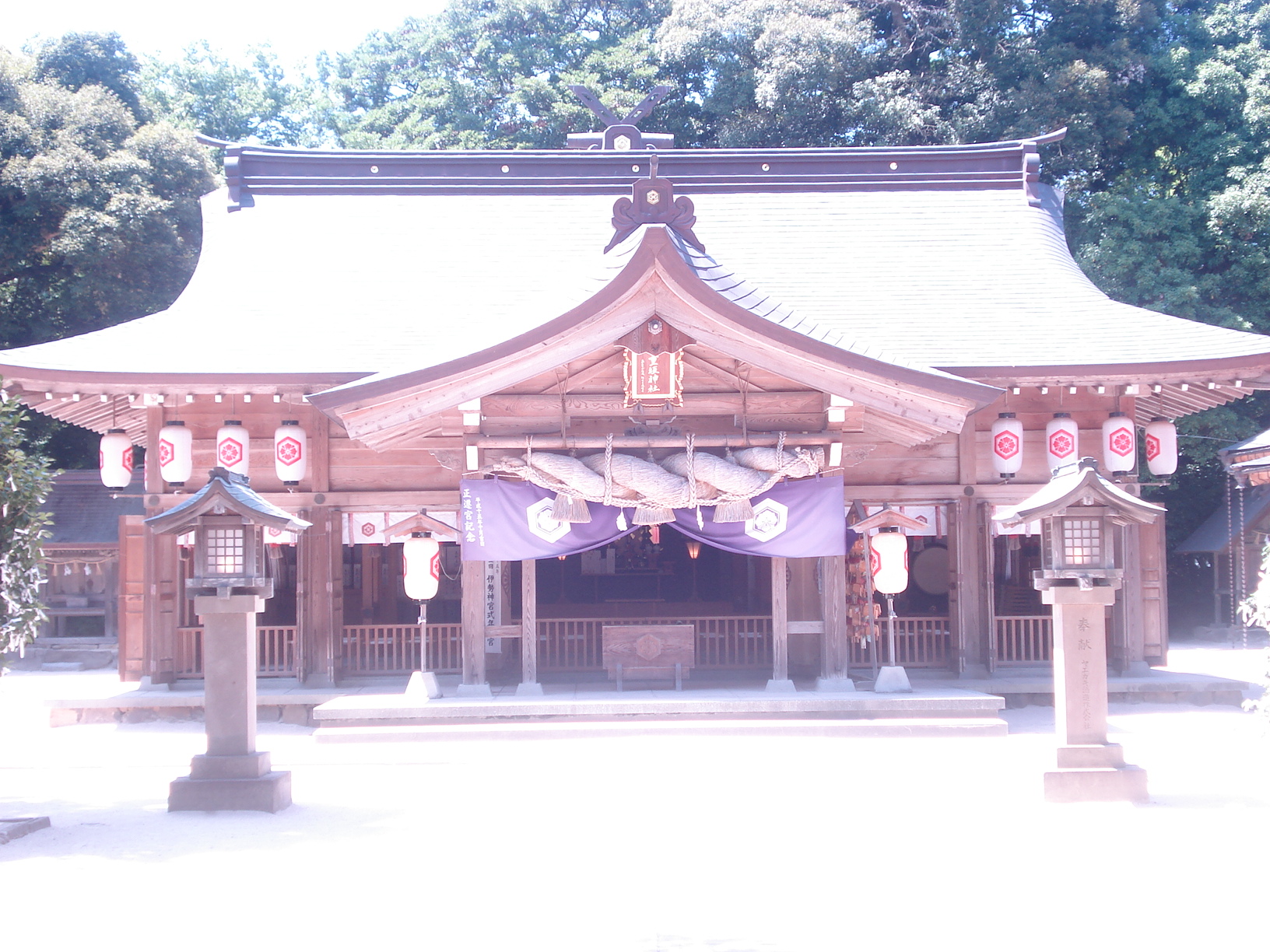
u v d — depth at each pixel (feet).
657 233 33.81
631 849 21.98
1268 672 26.03
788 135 98.99
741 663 47.16
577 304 34.37
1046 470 46.47
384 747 35.40
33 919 17.71
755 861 20.89
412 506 44.88
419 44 119.85
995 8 94.79
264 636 45.78
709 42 101.14
